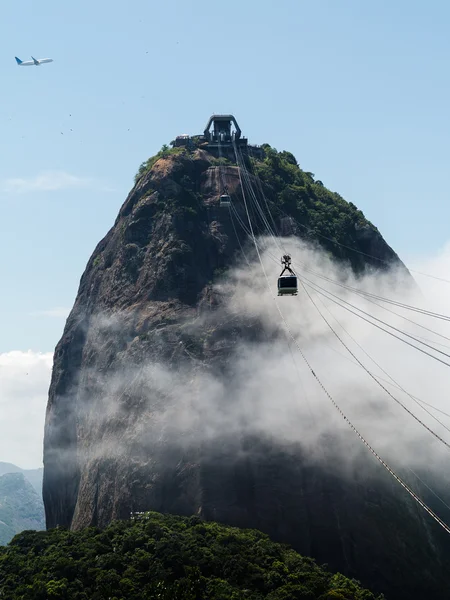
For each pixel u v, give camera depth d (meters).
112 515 165.62
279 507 159.12
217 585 123.81
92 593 122.50
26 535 145.50
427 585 156.25
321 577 134.88
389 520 160.12
